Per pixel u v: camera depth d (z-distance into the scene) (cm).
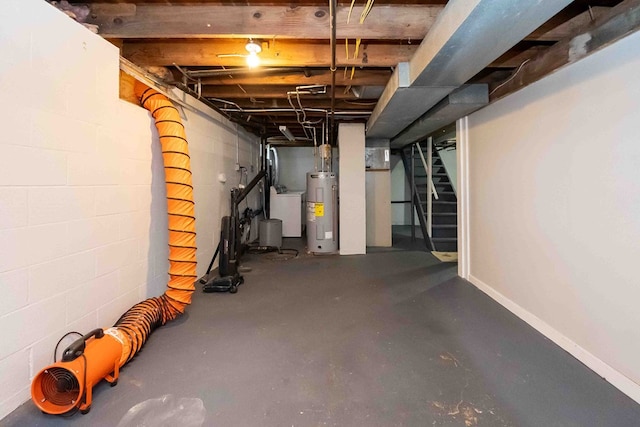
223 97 356
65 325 167
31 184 147
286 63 240
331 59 224
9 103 136
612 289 162
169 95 281
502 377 167
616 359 160
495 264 280
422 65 205
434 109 321
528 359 185
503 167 265
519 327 227
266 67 272
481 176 304
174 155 236
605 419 137
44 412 136
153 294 253
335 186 471
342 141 459
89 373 141
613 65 159
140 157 235
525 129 234
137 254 233
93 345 154
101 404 146
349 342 205
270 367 177
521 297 242
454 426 133
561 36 192
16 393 141
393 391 156
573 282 189
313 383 162
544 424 134
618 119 158
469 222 333
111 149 203
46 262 155
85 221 181
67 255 168
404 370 174
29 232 146
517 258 246
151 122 248
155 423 135
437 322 235
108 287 202
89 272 184
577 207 185
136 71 233
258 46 215
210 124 371
